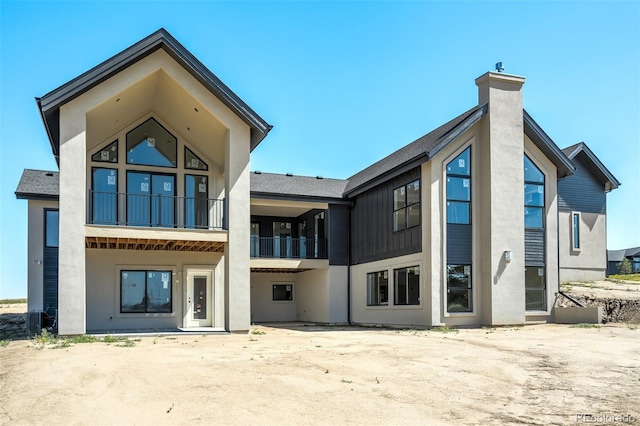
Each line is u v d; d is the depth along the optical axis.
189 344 12.38
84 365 9.06
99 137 16.05
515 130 17.48
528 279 17.81
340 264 22.42
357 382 8.03
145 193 16.69
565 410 6.75
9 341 13.36
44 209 19.03
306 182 24.25
